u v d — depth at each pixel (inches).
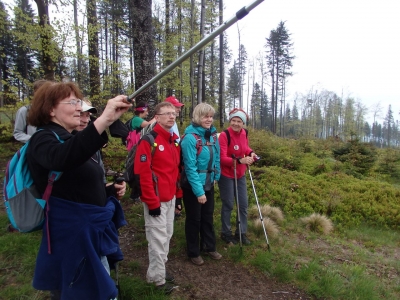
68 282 61.9
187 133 131.6
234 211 205.3
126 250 148.3
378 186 289.6
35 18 277.7
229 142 157.2
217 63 1128.2
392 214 230.8
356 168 365.1
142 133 167.3
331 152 446.6
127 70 307.0
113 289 64.0
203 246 150.3
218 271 135.9
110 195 80.5
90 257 62.8
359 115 2176.4
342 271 144.9
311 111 2501.2
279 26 1779.0
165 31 580.1
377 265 159.3
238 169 158.9
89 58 291.1
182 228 172.9
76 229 62.7
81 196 65.0
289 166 352.5
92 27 294.8
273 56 1822.1
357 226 215.3
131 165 113.3
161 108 114.5
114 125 156.4
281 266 137.6
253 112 2196.1
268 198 242.2
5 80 310.3
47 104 62.6
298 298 121.0
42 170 60.3
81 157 53.9
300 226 202.2
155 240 113.4
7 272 122.6
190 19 546.3
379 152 498.9
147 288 113.7
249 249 157.4
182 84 608.4
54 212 62.4
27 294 108.7
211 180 137.7
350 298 123.1
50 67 289.9
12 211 60.5
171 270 133.8
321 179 298.7
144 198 108.7
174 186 121.1
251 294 121.3
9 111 385.1
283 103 2164.1
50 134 60.6
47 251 63.0
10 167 63.1
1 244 141.0
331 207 234.8
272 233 177.8
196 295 116.9
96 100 290.8
